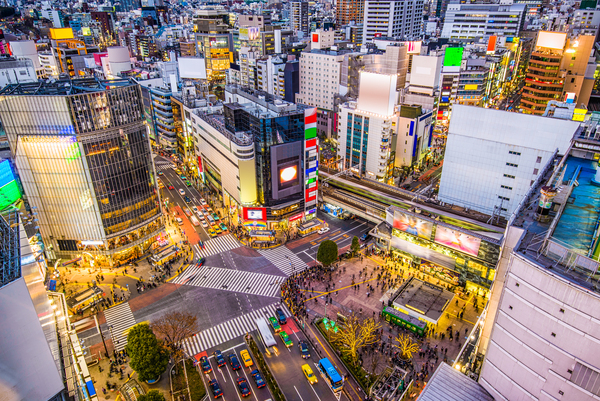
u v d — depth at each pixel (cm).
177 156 17150
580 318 3744
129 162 9844
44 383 4309
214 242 11062
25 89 9638
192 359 7231
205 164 13962
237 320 8200
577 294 3712
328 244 9250
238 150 10388
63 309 6344
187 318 7506
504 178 10256
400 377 6531
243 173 10619
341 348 7375
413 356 7188
